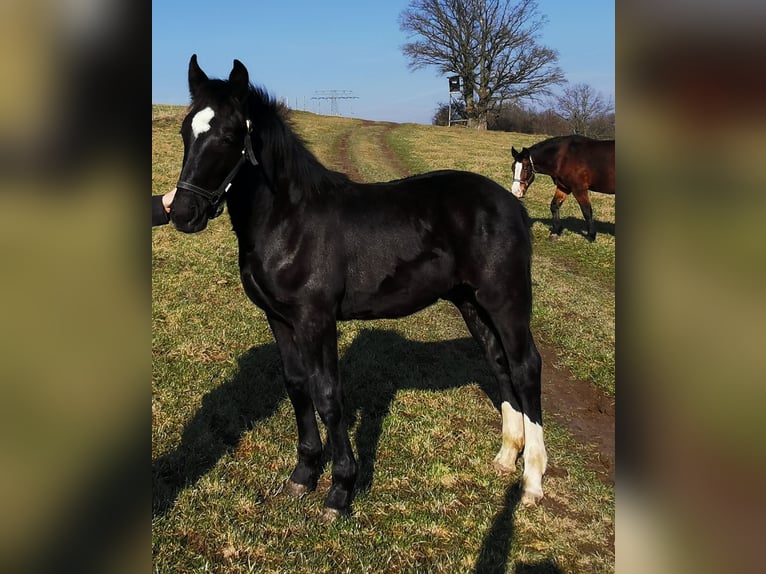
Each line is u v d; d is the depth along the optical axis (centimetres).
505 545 321
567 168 1173
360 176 1753
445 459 408
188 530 308
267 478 366
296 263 332
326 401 335
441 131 3750
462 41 4816
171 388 454
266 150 328
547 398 532
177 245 894
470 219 361
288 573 286
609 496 378
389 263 354
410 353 590
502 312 365
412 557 308
